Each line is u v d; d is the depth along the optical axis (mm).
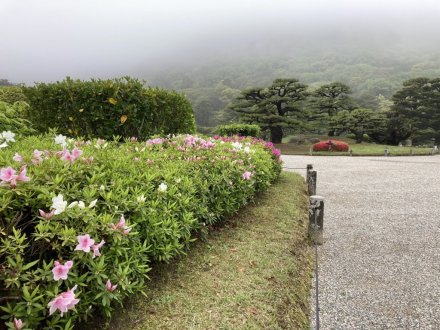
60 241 1829
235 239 3715
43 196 1818
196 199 3123
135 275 2121
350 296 3055
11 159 2174
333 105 34750
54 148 2816
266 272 3000
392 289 3184
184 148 4086
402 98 34719
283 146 28531
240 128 13711
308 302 2934
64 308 1515
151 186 2623
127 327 2059
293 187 7164
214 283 2701
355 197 7148
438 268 3621
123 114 5152
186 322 2176
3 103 3594
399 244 4336
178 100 6340
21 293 1587
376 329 2584
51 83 5156
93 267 1796
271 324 2305
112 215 2066
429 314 2771
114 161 2689
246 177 4105
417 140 35906
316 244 3910
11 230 1745
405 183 8898
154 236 2422
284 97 29203
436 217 5555
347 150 23578
